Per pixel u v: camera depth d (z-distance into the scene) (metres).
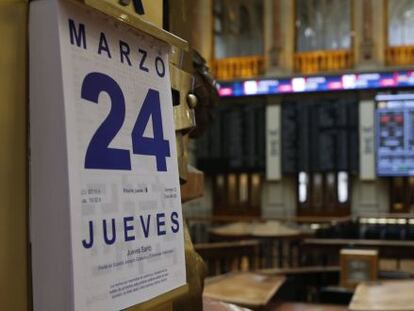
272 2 13.15
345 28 13.45
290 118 12.84
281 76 12.77
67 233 0.61
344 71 12.31
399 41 13.06
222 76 13.55
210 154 13.35
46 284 0.62
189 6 1.19
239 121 13.18
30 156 0.64
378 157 12.10
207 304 1.25
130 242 0.71
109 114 0.70
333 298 4.17
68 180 0.62
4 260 0.61
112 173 0.69
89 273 0.64
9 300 0.61
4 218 0.61
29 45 0.64
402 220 10.84
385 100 12.12
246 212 13.36
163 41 0.83
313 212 12.86
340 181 12.73
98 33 0.70
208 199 13.64
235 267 5.86
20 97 0.63
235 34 14.16
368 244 6.00
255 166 13.05
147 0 0.85
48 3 0.64
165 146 0.82
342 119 12.45
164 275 0.78
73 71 0.65
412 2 12.92
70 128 0.63
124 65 0.74
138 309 0.71
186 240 1.03
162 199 0.79
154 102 0.80
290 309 3.11
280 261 7.28
